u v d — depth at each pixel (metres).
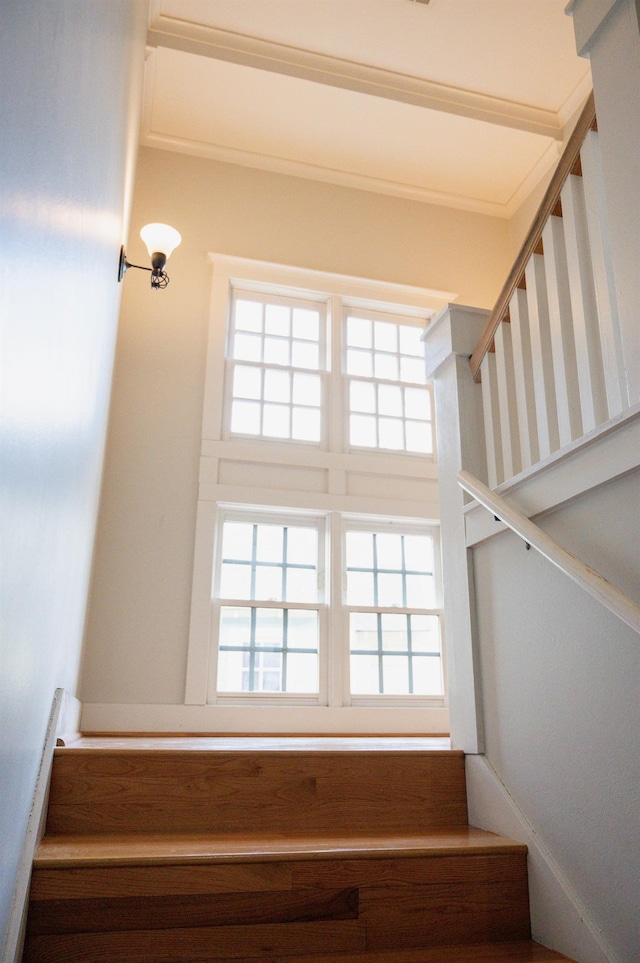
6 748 1.11
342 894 1.82
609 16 1.89
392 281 5.28
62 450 1.46
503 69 4.71
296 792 2.21
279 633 4.52
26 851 1.60
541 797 1.97
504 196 5.66
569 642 1.91
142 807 2.10
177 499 4.46
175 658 4.19
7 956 1.37
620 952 1.62
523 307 2.35
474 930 1.88
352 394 5.10
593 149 1.97
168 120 4.96
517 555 2.21
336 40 4.53
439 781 2.33
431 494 4.96
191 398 4.67
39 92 0.84
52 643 1.80
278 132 5.05
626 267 1.74
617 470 1.71
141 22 3.52
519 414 2.30
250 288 5.08
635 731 1.64
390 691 4.60
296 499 4.66
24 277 0.82
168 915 1.71
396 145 5.16
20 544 1.00
